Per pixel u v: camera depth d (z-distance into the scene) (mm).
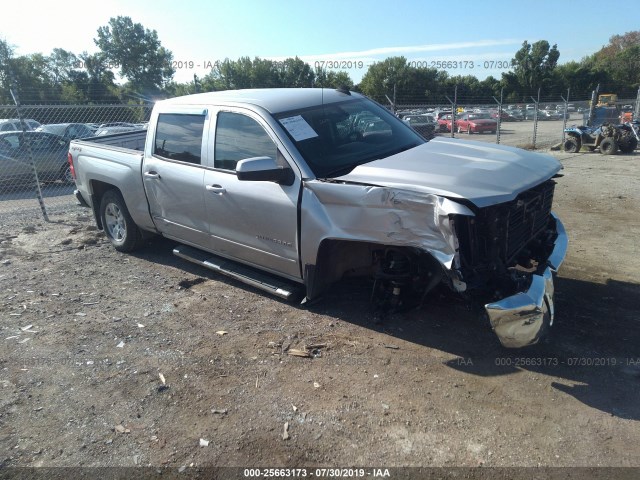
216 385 3445
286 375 3533
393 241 3436
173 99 5336
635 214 7859
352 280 4602
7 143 11797
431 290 4047
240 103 4516
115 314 4578
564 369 3518
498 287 3426
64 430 3051
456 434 2920
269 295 4871
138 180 5508
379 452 2799
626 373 3453
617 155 16344
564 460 2703
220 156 4609
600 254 5914
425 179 3434
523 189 3479
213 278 5398
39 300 4926
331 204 3730
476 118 29031
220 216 4625
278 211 4086
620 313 4324
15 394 3416
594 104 20984
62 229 7664
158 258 6109
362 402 3217
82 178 6434
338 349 3838
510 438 2877
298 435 2941
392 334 4039
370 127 4746
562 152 17891
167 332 4203
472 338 3953
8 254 6418
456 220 3217
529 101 51594
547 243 4227
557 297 4680
